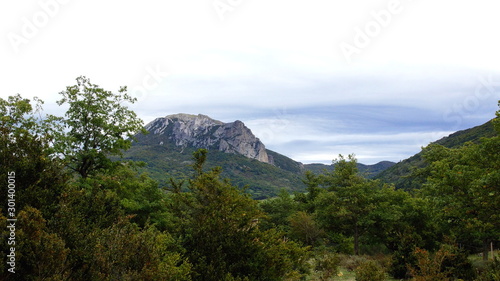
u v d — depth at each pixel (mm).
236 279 9820
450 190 17969
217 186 12828
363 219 29047
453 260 16734
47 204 8664
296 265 14055
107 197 10414
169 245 10508
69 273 6297
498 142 14844
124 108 21875
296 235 34250
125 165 22172
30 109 16406
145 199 19547
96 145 20641
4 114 15695
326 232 35844
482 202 15234
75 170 19547
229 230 11906
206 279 9789
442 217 20188
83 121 20266
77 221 7895
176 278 8430
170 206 13203
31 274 5949
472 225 17219
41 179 9266
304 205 45594
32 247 6125
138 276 6984
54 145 17422
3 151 9523
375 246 34500
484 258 20406
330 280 19031
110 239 7551
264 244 11906
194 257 10523
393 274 20234
